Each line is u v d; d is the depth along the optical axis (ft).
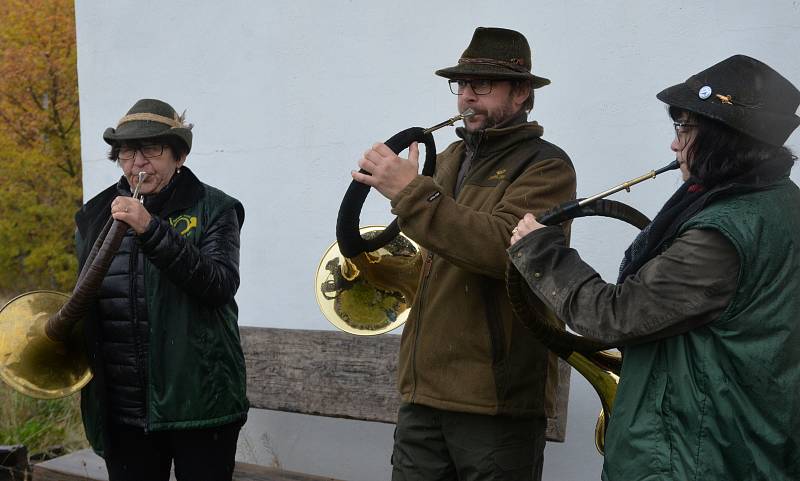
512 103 18.42
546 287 13.82
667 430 12.54
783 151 12.69
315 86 30.83
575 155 26.20
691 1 24.41
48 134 81.41
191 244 19.36
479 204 17.92
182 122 20.97
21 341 20.21
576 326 13.35
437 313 17.94
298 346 28.78
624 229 25.58
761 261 11.93
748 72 12.48
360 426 30.50
